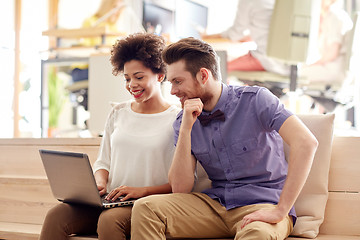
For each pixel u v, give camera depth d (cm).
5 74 525
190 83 176
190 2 473
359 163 192
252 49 427
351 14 466
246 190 174
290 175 158
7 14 527
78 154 173
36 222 242
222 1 514
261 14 419
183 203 171
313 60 440
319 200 188
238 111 177
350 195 191
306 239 178
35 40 537
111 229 172
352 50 414
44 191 240
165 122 204
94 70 325
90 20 507
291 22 395
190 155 181
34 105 518
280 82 426
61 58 441
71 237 187
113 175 204
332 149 196
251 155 175
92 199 179
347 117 457
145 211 161
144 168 199
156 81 205
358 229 189
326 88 422
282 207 156
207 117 180
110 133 214
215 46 448
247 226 152
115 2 506
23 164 254
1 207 250
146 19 468
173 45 177
